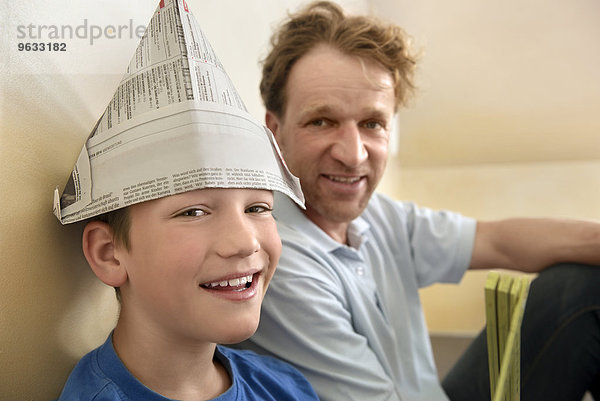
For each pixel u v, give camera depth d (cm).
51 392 56
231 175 50
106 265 52
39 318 54
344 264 95
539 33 209
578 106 230
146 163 49
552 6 201
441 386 114
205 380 57
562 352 100
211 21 92
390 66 92
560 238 106
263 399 63
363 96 89
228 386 60
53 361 56
